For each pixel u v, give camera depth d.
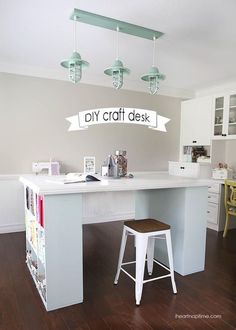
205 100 4.24
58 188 1.76
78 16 2.08
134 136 4.34
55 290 1.85
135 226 2.00
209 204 3.92
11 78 3.44
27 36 2.53
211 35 2.46
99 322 1.72
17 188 3.56
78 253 1.92
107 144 4.12
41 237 1.93
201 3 1.90
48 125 3.69
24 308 1.87
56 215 1.82
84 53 2.98
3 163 3.47
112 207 4.27
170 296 2.04
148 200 2.83
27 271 2.45
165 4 1.92
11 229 3.58
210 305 1.93
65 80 3.76
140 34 2.43
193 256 2.42
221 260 2.74
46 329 1.65
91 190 1.85
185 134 4.64
